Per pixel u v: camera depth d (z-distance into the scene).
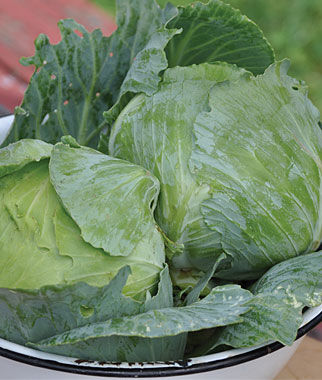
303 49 2.05
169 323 0.80
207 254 0.89
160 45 0.91
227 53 0.99
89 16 1.49
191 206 0.87
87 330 0.80
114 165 0.86
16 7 1.45
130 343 0.81
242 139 0.87
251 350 0.82
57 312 0.81
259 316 0.83
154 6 1.00
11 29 1.38
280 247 0.88
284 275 0.86
